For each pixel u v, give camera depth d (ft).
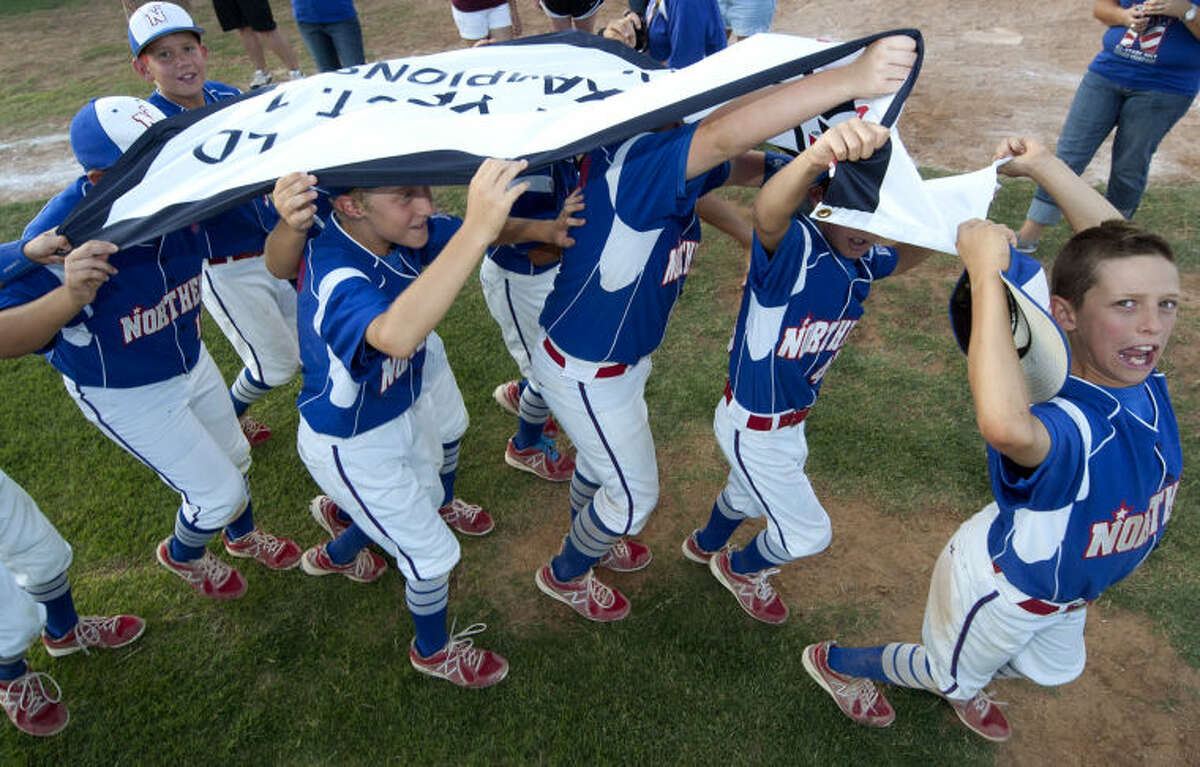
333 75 9.15
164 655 10.97
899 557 11.96
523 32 34.60
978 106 24.77
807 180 6.82
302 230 7.45
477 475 13.79
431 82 8.88
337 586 11.88
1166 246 6.23
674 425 14.49
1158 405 6.94
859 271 8.55
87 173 9.58
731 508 10.59
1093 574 7.14
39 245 8.23
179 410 10.25
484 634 11.18
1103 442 6.46
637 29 13.50
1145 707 9.99
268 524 13.08
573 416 9.44
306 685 10.57
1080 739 9.73
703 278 18.16
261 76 30.55
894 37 6.59
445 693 10.39
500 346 16.70
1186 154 21.54
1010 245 6.49
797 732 9.80
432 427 9.97
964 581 7.96
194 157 8.34
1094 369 6.66
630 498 9.77
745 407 9.09
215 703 10.38
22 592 8.96
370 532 9.37
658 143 7.77
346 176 7.16
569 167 9.09
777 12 33.47
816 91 6.80
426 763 9.67
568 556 10.68
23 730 10.00
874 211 6.80
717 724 9.92
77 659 10.93
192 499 10.45
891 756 9.57
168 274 9.59
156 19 12.30
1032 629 7.67
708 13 15.14
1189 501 12.32
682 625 11.13
